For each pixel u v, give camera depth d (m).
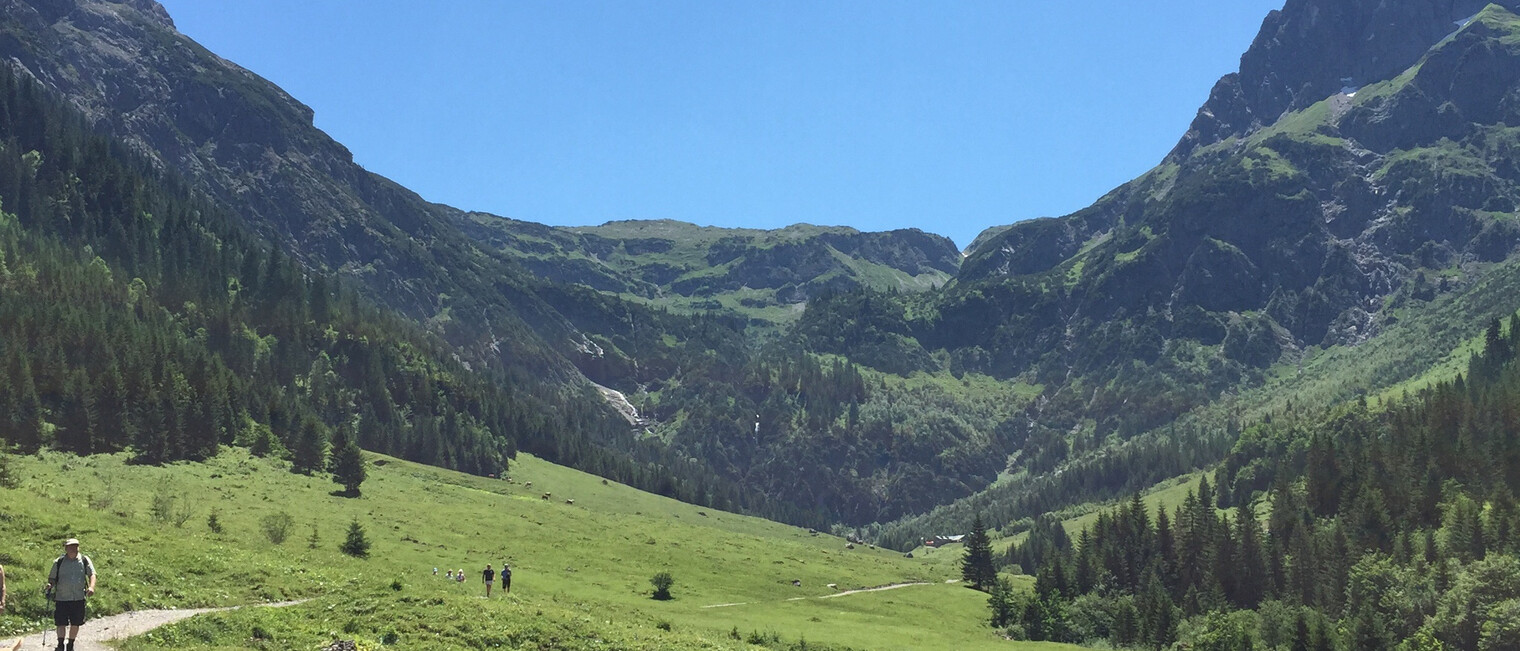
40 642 37.50
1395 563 158.00
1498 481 180.50
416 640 45.88
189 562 56.47
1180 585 175.12
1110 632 149.12
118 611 45.56
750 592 127.50
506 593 85.62
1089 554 184.88
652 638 55.28
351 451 160.25
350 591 54.94
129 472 136.50
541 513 167.00
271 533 104.06
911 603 137.50
